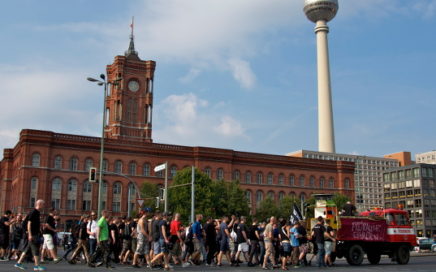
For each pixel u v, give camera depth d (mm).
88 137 87500
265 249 25406
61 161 84938
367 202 195750
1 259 25938
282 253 24141
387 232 30703
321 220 25609
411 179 148500
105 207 87000
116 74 109625
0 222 25484
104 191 87625
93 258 22453
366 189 196375
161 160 93250
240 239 25453
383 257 42250
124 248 25219
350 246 28922
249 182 101875
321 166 110500
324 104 149625
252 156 102875
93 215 24250
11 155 95500
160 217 22188
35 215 18844
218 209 80312
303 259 27500
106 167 88375
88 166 86938
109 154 89000
